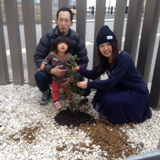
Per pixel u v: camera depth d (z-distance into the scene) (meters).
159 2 2.34
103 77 3.45
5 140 1.91
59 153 1.74
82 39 2.74
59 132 2.00
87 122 2.15
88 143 1.84
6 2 2.66
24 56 4.98
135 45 2.78
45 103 2.54
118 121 2.14
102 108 2.18
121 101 2.05
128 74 2.15
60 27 2.33
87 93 2.49
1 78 3.11
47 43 2.47
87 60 2.59
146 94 2.18
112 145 1.82
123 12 2.53
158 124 2.25
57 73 2.28
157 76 2.48
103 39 2.00
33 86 3.11
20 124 2.14
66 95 2.43
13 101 2.61
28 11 2.67
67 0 2.59
